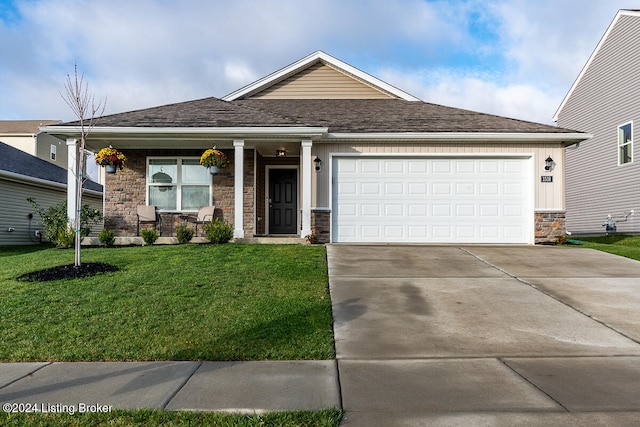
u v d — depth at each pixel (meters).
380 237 11.83
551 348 4.59
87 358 4.27
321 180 11.80
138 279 7.15
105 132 11.15
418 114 13.46
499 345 4.68
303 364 4.16
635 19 15.91
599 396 3.45
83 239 11.21
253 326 5.12
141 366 4.09
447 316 5.64
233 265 8.22
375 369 4.04
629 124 16.31
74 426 2.96
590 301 6.26
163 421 3.03
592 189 18.59
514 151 11.88
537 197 11.80
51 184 16.05
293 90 15.62
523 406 3.28
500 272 8.00
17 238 14.88
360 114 13.47
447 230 11.85
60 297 6.18
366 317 5.60
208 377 3.84
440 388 3.62
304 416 3.09
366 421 3.06
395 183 11.89
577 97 19.62
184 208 13.05
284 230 14.08
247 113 12.37
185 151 13.07
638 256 9.63
